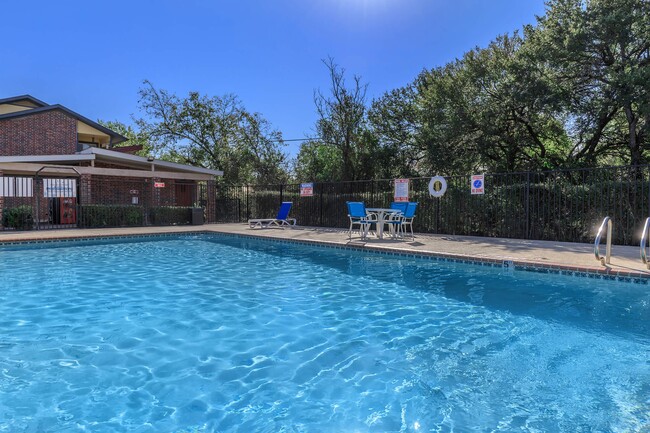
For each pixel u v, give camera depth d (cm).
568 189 1119
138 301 562
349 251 1030
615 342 411
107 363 355
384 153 2120
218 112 2997
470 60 1683
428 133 1870
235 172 2855
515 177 1320
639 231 995
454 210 1303
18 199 1697
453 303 554
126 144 3831
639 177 1156
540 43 1369
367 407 282
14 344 399
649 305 534
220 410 278
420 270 782
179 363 356
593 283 647
